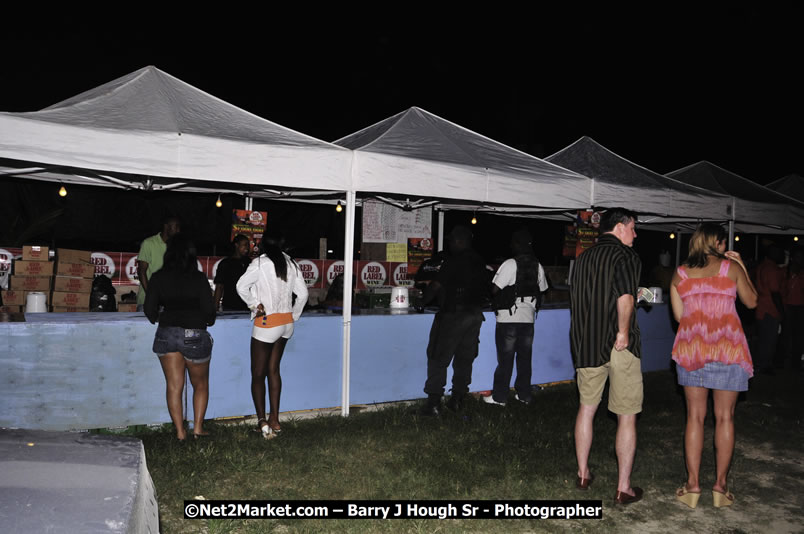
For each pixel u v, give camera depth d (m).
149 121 4.89
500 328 6.55
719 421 4.20
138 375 5.28
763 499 4.38
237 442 5.05
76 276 6.94
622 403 4.14
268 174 5.14
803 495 4.47
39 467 1.63
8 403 4.85
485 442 5.33
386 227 8.85
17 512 1.38
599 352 4.15
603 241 4.25
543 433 5.61
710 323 4.13
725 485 4.22
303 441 5.16
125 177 6.53
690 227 11.56
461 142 6.90
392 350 6.44
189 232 9.79
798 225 9.16
